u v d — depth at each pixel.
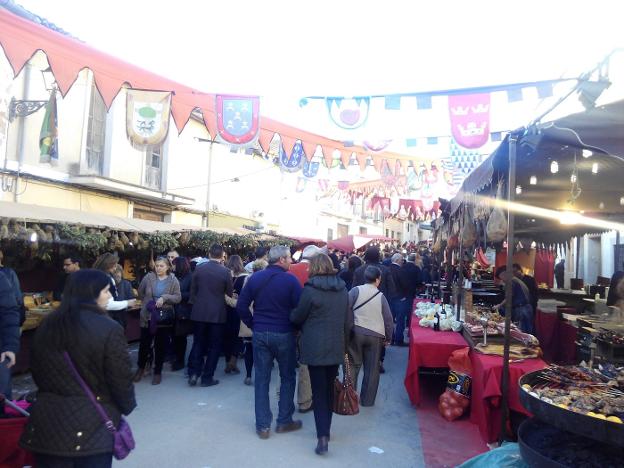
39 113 11.18
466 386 5.18
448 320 6.32
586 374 3.63
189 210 17.88
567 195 6.68
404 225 53.81
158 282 6.36
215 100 4.69
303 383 5.43
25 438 2.38
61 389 2.38
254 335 4.64
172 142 16.70
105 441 2.38
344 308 4.41
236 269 7.54
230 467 3.93
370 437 4.67
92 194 13.52
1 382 3.70
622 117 3.33
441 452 4.33
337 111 4.54
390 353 8.84
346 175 12.45
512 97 4.30
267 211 23.89
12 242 7.02
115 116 14.02
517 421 4.45
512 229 4.43
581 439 3.05
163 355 6.31
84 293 2.52
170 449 4.24
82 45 3.88
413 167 8.86
